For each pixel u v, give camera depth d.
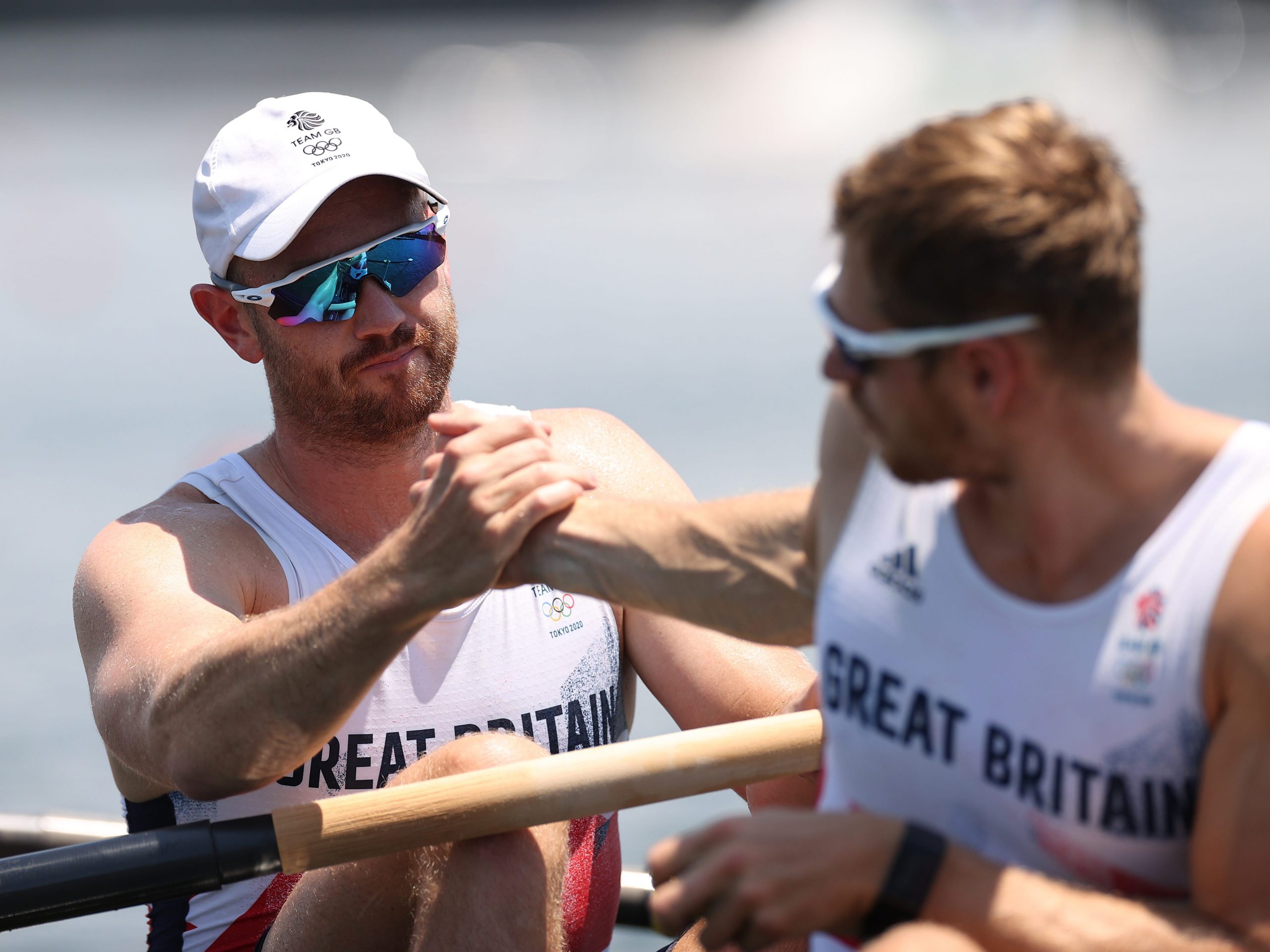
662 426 41.19
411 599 8.33
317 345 10.36
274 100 10.93
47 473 38.06
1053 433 6.06
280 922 9.52
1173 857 6.25
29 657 23.36
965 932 6.18
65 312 77.19
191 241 107.06
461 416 8.62
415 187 10.84
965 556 6.47
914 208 5.87
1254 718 5.80
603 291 80.81
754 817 6.39
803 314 70.12
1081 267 5.80
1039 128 6.02
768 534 7.84
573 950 10.39
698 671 10.84
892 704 6.70
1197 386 45.22
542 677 10.53
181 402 49.91
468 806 8.27
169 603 9.75
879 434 6.36
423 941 8.47
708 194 146.88
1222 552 5.84
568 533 8.38
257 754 8.73
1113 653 6.05
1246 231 95.44
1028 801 6.37
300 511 10.73
